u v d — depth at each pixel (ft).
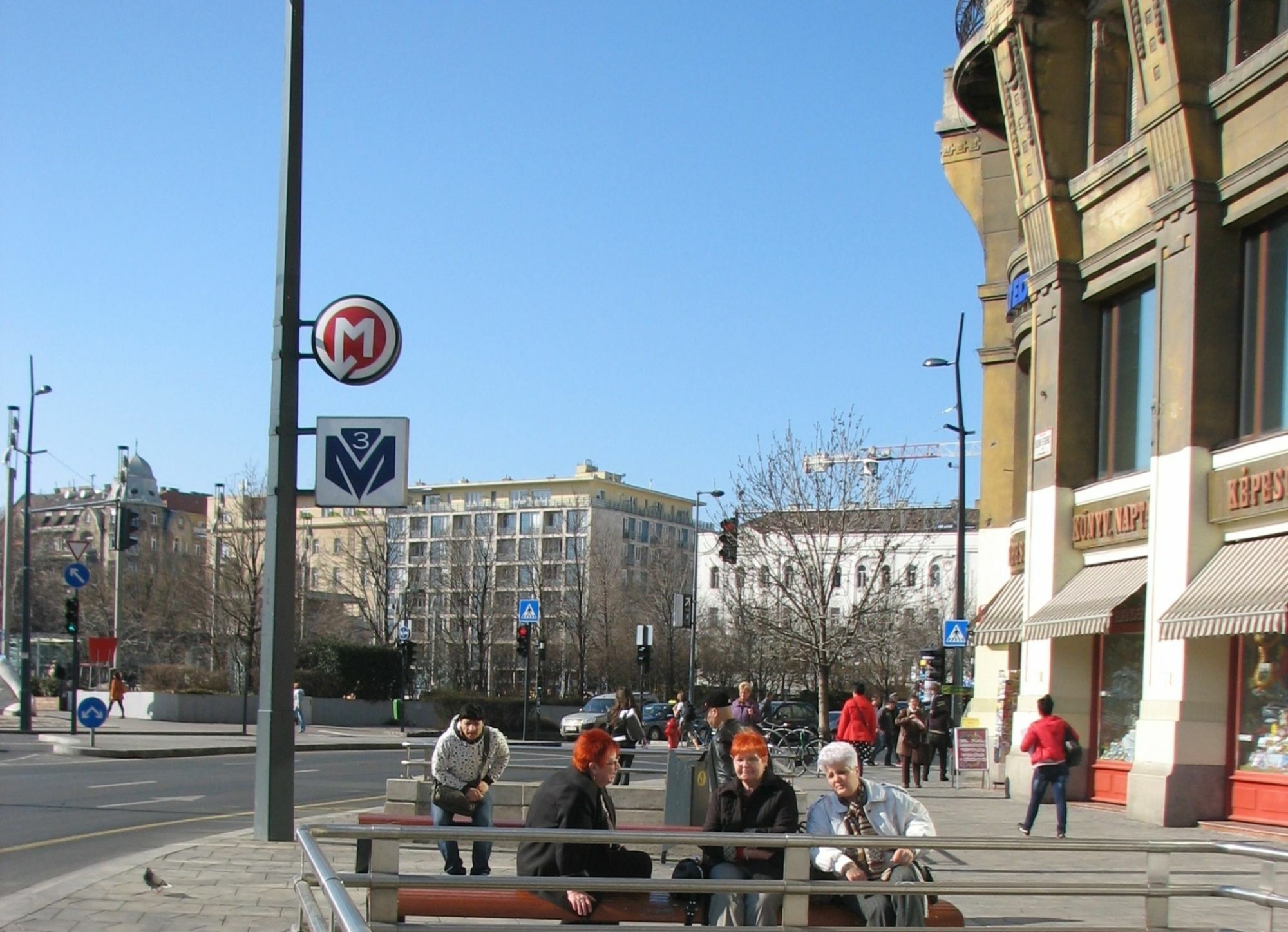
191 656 250.37
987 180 100.68
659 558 308.40
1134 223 71.51
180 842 47.60
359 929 12.76
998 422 98.78
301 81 45.85
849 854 25.43
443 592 322.34
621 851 27.50
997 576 97.55
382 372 44.91
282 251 45.44
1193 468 63.31
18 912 32.24
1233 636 63.21
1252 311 63.31
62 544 330.95
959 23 98.32
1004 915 36.37
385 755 117.19
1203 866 48.21
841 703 198.49
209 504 491.31
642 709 182.19
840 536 166.09
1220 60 64.44
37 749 104.68
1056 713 77.10
